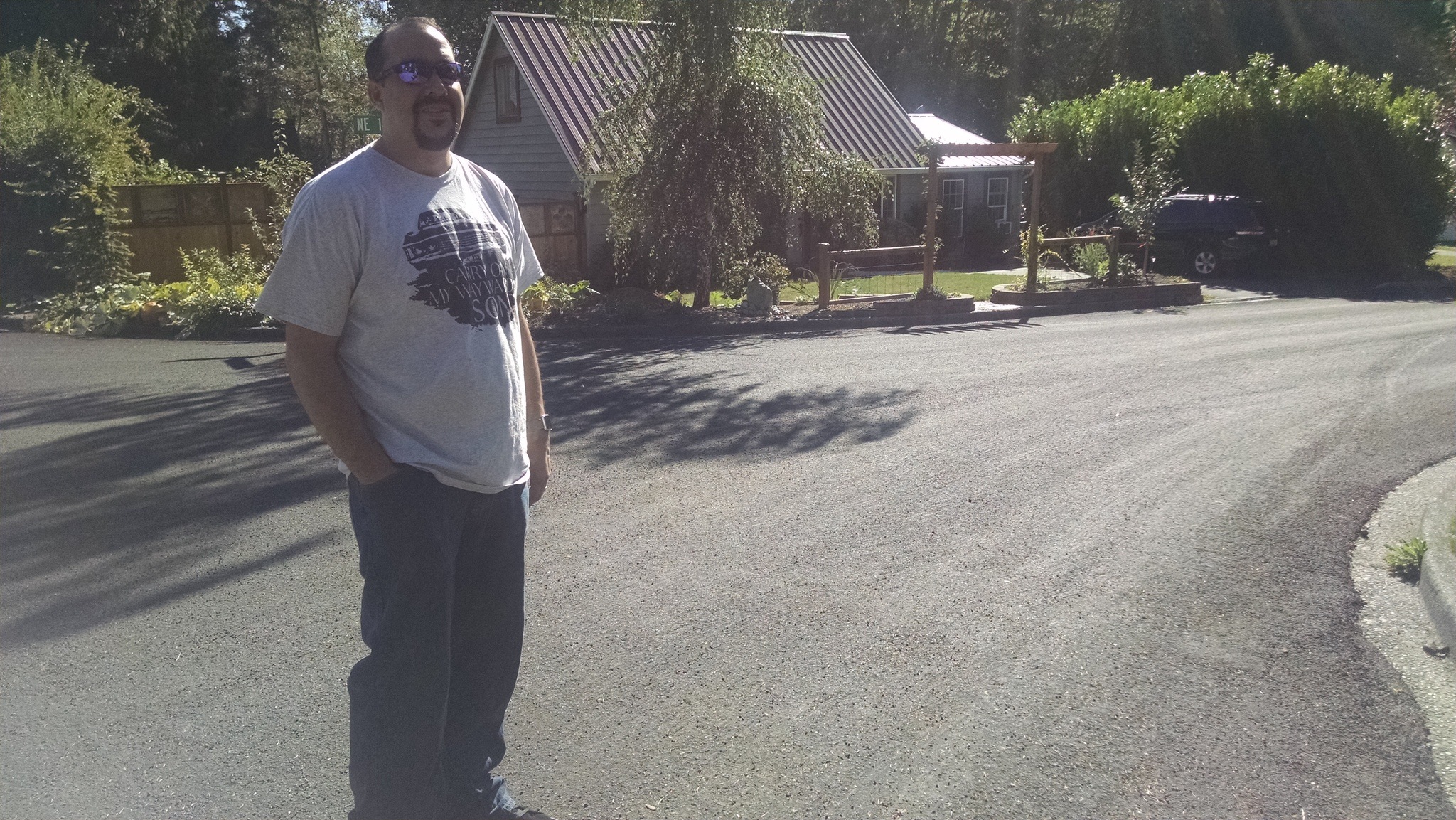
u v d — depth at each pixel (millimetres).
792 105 16547
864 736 3697
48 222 16438
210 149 35062
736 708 3910
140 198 17938
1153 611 4777
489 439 2779
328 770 3510
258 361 12328
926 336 14938
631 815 3238
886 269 23594
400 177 2682
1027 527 5977
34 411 9375
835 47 28578
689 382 10938
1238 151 25484
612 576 5270
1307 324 15719
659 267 17312
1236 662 4254
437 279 2656
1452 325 15211
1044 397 9812
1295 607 4812
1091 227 24984
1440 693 3979
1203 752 3576
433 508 2689
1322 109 24406
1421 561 5156
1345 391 9977
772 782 3412
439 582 2715
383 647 2725
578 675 4184
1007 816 3215
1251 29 40469
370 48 2680
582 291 17516
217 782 3428
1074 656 4320
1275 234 24438
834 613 4781
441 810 2926
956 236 28594
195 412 9281
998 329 15672
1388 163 24047
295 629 4637
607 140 17172
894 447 7922
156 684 4121
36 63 18484
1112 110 27438
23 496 6750
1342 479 6891
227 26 38938
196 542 5812
